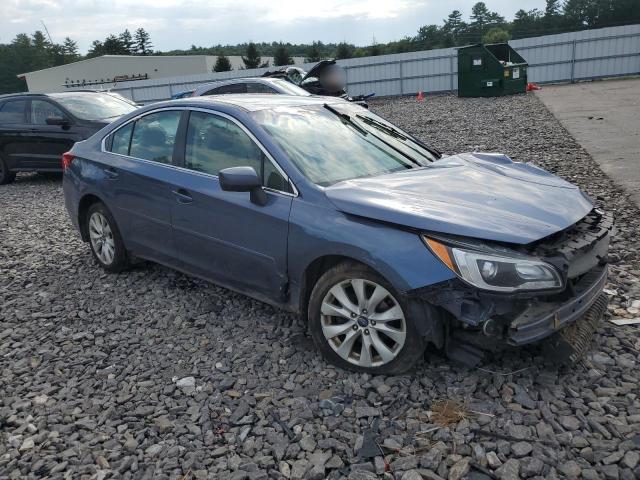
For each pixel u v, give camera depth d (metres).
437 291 3.05
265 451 2.90
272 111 4.34
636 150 9.83
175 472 2.79
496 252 2.99
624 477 2.55
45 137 11.25
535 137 12.24
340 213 3.44
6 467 2.89
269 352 3.88
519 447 2.77
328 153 4.08
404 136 4.90
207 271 4.39
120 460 2.90
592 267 3.41
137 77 63.94
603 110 15.76
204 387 3.51
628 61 27.97
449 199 3.45
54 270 5.90
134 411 3.31
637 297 4.32
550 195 3.66
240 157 4.08
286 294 3.81
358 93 31.80
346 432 2.97
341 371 3.55
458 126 15.39
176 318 4.50
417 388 3.30
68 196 5.73
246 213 3.89
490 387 3.27
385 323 3.34
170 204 4.51
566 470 2.62
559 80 29.31
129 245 5.17
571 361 3.24
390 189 3.59
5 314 4.84
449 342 3.28
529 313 3.06
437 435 2.89
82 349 4.13
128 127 5.16
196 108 4.54
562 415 3.00
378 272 3.24
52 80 75.88
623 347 3.61
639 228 5.92
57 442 3.06
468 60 24.06
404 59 30.38
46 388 3.61
